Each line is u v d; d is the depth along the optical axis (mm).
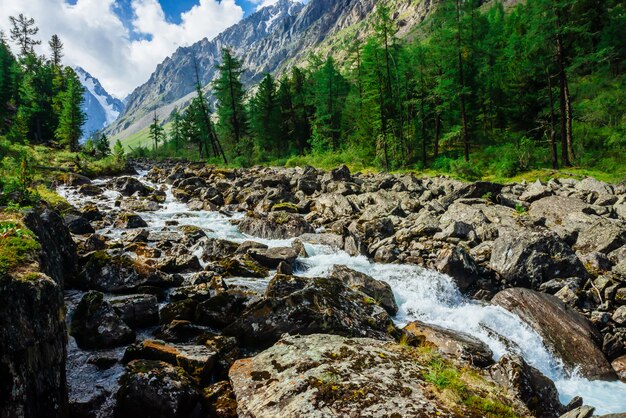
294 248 15445
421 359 6027
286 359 5977
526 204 22203
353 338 6793
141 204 24188
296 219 18781
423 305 11578
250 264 12609
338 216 22078
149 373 5109
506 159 36000
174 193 28578
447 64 44031
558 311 10836
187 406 4949
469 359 8109
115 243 14406
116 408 4934
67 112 62969
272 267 13352
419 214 20422
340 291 9211
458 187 24422
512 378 6797
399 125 48781
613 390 8688
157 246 14938
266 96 70625
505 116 50438
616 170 30250
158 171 39906
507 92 48344
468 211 19625
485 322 10648
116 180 30312
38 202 10047
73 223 15758
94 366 6250
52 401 3939
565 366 9469
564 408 7070
